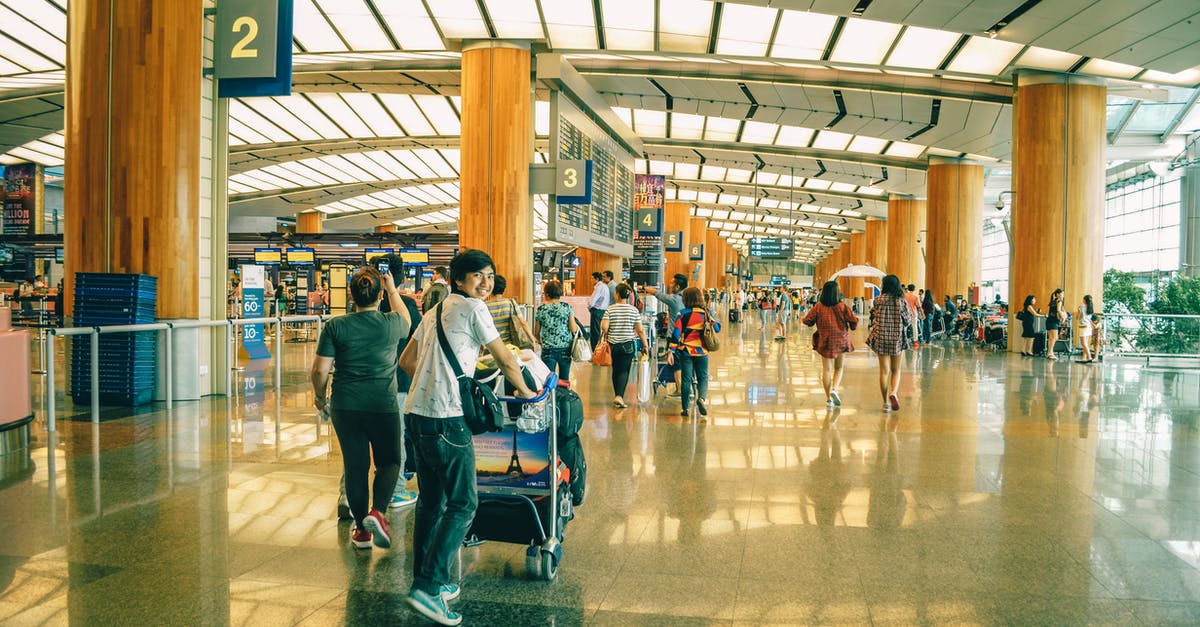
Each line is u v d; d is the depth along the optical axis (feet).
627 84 75.41
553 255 102.58
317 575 12.61
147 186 30.19
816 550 14.11
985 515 16.49
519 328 21.66
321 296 87.35
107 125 30.27
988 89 70.33
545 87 66.74
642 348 32.14
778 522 15.81
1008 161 100.58
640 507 16.84
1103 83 64.18
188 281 31.01
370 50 66.08
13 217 112.68
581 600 11.78
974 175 105.60
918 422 28.76
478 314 11.43
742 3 45.44
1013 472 20.56
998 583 12.56
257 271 47.39
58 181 136.46
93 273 29.19
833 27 57.41
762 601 11.75
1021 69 64.03
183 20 30.42
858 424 28.19
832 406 32.81
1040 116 63.72
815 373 46.91
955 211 105.29
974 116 75.77
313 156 110.93
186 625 10.63
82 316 29.30
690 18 56.90
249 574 12.58
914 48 60.80
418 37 62.23
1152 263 120.88
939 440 25.11
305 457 20.97
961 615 11.29
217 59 31.63
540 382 12.60
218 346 32.96
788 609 11.46
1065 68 62.49
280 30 31.35
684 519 15.97
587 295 103.45
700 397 29.58
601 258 98.07
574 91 59.98
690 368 29.86
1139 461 22.07
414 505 16.92
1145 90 67.26
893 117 79.82
